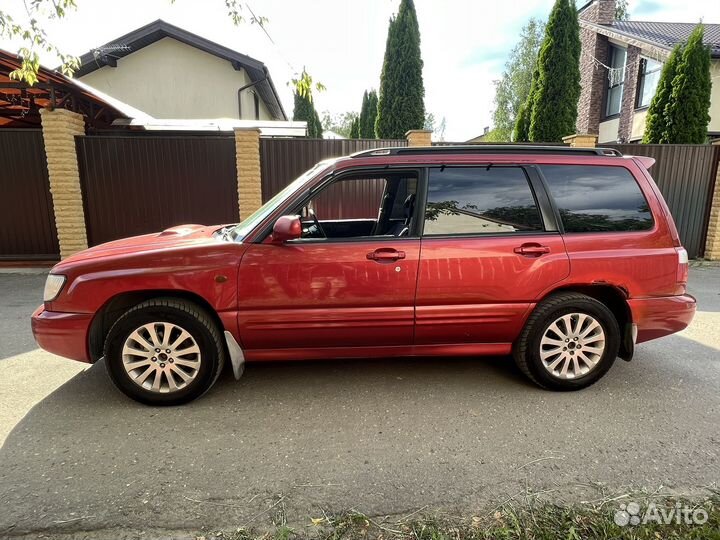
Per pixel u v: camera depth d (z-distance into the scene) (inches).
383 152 131.3
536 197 130.5
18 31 171.5
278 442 108.4
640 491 90.1
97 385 138.6
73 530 80.0
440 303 127.1
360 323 126.3
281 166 339.6
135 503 86.9
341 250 123.6
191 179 333.1
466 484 92.9
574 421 118.0
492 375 146.3
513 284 127.7
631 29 703.1
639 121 626.5
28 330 191.0
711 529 79.3
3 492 89.7
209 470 97.3
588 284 129.7
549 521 81.9
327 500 88.1
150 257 121.1
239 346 127.6
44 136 306.0
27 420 117.7
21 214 323.0
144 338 123.6
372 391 135.0
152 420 118.2
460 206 129.0
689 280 296.5
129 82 607.5
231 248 122.6
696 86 394.3
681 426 115.5
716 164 346.6
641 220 133.1
